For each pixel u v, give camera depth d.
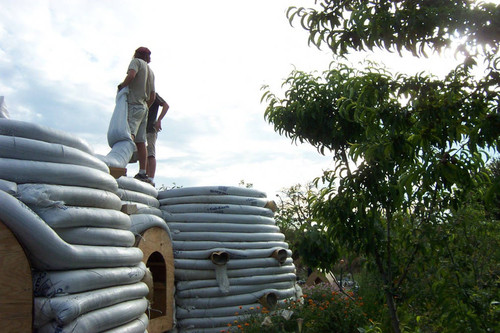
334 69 4.83
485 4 2.89
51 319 3.21
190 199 7.82
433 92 3.18
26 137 3.50
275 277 8.11
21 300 3.02
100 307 3.62
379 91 3.28
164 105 7.85
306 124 4.73
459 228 4.49
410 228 4.20
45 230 3.17
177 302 7.25
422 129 3.22
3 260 2.98
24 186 3.37
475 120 3.08
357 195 3.99
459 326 4.00
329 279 11.47
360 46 3.34
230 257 7.63
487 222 4.59
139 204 6.75
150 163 7.82
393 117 3.25
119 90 6.61
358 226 4.08
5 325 2.95
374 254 4.23
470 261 4.49
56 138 3.70
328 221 4.23
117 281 3.92
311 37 3.39
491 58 2.98
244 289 7.70
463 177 3.17
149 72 6.89
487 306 3.95
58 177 3.59
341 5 3.32
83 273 3.50
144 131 7.02
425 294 4.29
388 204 3.95
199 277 7.41
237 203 8.08
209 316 7.32
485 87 3.00
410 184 3.27
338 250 4.70
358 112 3.44
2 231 3.01
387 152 3.38
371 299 7.21
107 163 5.57
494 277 4.48
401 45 3.13
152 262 6.64
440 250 4.23
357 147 3.76
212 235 7.66
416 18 3.00
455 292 4.05
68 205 3.66
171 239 7.08
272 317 7.09
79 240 3.64
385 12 3.09
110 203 4.15
